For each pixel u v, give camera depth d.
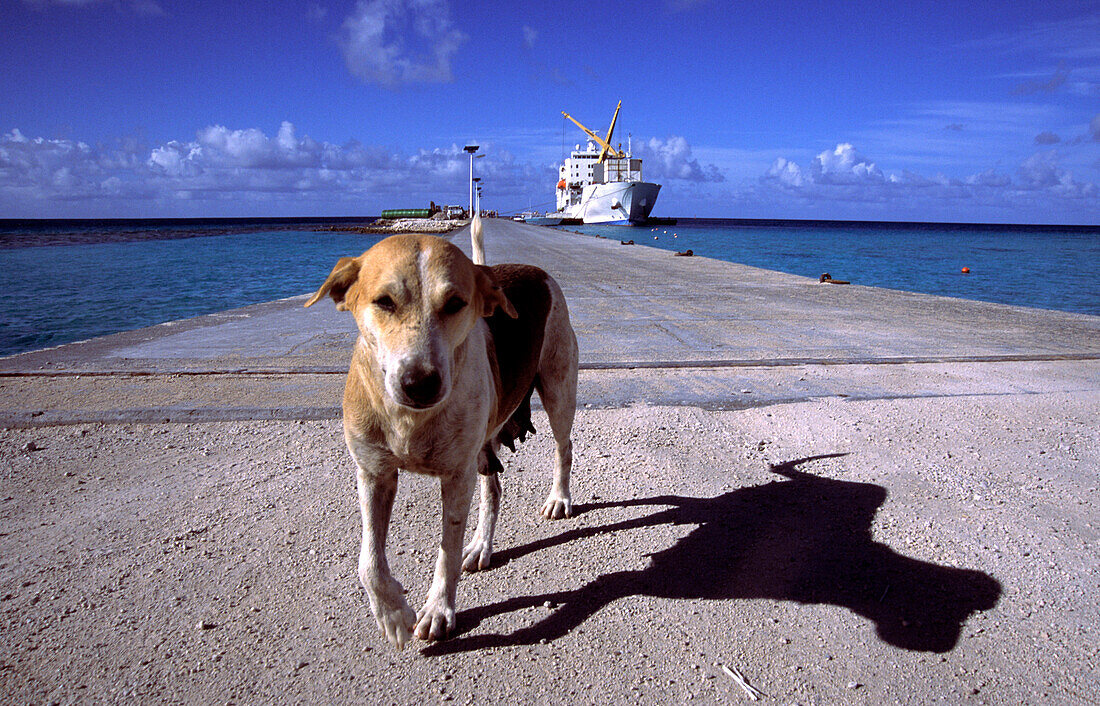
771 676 2.36
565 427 3.62
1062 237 104.12
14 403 5.34
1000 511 3.62
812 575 3.02
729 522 3.55
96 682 2.29
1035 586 2.90
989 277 27.34
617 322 9.46
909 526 3.47
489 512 3.25
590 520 3.61
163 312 14.78
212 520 3.47
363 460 2.48
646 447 4.62
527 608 2.80
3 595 2.78
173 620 2.64
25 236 58.97
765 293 13.23
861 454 4.48
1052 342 8.06
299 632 2.59
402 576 3.02
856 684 2.31
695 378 6.31
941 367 6.73
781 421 5.12
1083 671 2.36
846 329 8.99
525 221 101.25
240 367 6.51
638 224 95.94
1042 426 4.96
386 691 2.27
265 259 32.66
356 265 2.48
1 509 3.56
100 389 5.75
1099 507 3.65
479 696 2.25
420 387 2.03
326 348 7.49
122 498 3.72
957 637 2.57
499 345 2.96
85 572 2.97
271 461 4.27
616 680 2.34
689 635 2.60
